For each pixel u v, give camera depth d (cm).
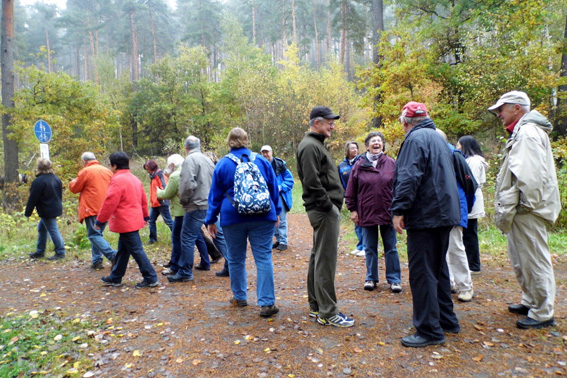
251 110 2625
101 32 5075
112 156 495
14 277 575
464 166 404
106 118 1736
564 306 375
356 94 2572
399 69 1409
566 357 274
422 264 301
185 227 525
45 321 388
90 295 477
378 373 268
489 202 838
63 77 1631
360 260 650
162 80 3209
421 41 1500
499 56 1354
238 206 363
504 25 1362
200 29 4397
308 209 353
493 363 273
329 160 348
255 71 2683
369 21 3669
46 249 760
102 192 588
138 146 3306
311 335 335
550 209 315
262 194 365
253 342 326
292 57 2889
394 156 1427
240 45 3331
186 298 455
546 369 262
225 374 278
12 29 1539
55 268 625
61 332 360
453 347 298
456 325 325
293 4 3775
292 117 2517
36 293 495
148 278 503
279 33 4431
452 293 438
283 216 761
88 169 585
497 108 352
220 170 384
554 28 1764
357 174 477
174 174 555
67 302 452
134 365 296
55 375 286
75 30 4650
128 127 3288
